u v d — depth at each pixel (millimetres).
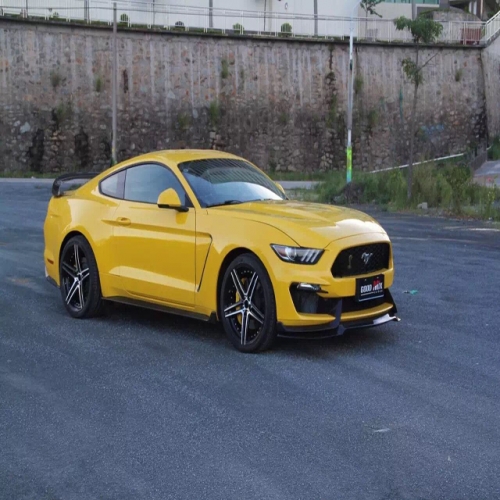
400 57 53156
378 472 4289
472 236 15320
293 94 51250
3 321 7859
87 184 8375
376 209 23266
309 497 3994
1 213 19188
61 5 46875
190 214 6973
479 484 4137
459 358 6480
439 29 27016
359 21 53312
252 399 5488
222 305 6719
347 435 4820
